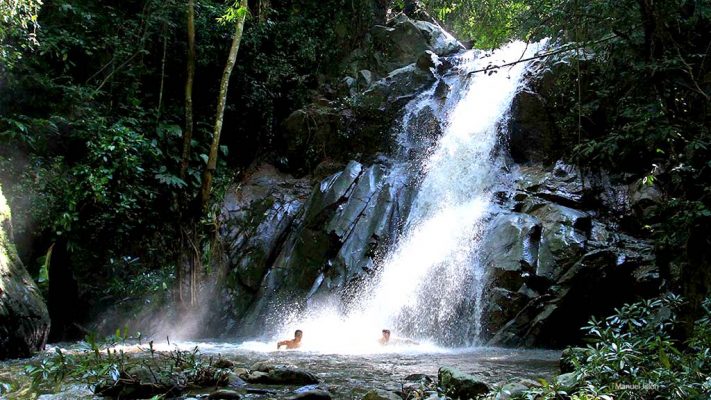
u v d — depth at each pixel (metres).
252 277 14.77
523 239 11.70
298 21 18.45
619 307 10.98
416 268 13.43
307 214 15.23
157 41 16.36
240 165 17.73
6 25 11.76
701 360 5.05
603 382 5.10
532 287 11.14
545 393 5.16
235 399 5.98
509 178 14.23
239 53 17.31
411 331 12.57
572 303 10.86
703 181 7.27
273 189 16.89
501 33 9.14
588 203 12.73
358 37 19.38
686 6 7.41
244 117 17.81
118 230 13.88
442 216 14.27
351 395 6.22
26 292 9.71
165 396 6.05
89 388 6.19
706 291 6.94
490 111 15.50
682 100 7.48
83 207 13.34
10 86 13.20
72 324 13.61
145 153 14.69
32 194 12.59
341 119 17.42
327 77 18.89
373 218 14.63
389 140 17.02
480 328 11.41
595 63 10.68
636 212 11.77
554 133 14.11
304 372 6.91
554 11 7.77
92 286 13.76
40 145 13.34
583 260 10.96
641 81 7.57
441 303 12.41
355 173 15.73
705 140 7.00
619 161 12.50
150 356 8.66
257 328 13.80
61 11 14.41
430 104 16.94
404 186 15.58
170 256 14.77
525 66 15.38
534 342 10.72
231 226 15.77
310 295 13.71
